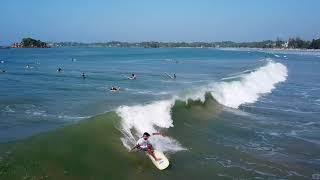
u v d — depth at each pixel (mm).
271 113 28766
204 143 19797
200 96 30234
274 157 17969
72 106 30953
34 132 21203
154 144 18719
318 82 52219
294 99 36156
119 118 20203
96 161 15266
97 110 29281
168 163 15836
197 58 139750
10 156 13969
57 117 26000
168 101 26484
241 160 17297
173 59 131000
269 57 144500
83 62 107875
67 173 13742
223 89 35062
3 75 62219
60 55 164375
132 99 35688
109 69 78875
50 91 41188
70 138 16641
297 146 19984
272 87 44781
